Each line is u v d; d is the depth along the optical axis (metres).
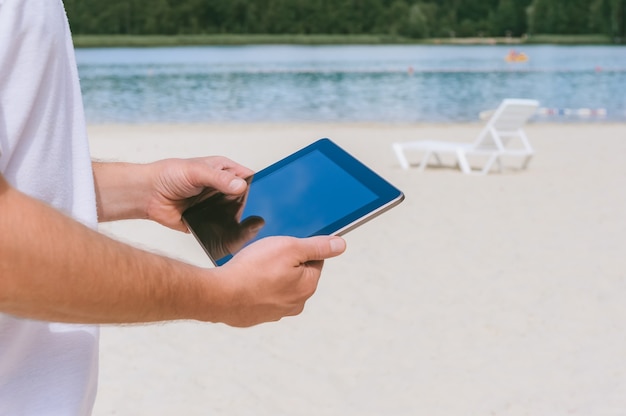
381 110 21.27
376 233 6.73
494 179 9.59
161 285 1.01
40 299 0.92
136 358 4.11
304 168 1.42
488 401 3.63
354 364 4.05
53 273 0.91
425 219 7.32
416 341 4.34
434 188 8.98
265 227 1.33
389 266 5.74
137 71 34.69
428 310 4.83
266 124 17.64
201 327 4.55
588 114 19.75
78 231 0.95
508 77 31.55
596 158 11.44
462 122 18.36
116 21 61.44
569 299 5.02
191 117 19.55
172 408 3.56
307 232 1.29
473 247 6.29
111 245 0.98
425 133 15.44
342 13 64.31
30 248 0.90
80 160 1.14
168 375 3.91
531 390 3.74
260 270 1.13
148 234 6.63
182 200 1.48
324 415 3.50
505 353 4.18
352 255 6.03
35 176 1.06
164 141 13.71
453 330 4.50
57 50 1.08
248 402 3.62
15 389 1.06
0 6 1.01
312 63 41.09
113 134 14.91
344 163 1.37
